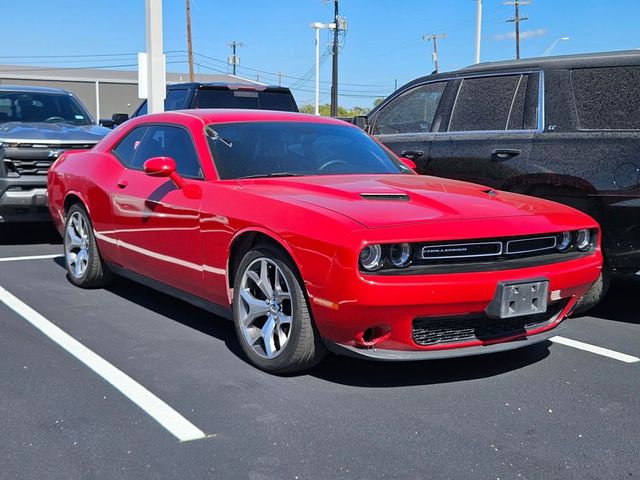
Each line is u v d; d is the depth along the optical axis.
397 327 3.67
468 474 3.07
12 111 9.51
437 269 3.71
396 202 4.08
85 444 3.30
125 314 5.44
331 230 3.68
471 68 6.44
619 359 4.64
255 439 3.36
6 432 3.41
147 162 4.71
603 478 3.06
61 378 4.10
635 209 5.07
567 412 3.75
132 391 3.92
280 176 4.78
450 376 4.24
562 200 5.55
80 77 50.72
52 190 6.63
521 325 4.14
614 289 6.72
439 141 6.41
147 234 5.12
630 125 5.25
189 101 11.07
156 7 10.84
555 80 5.73
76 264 6.25
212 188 4.57
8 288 6.22
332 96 43.72
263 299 4.24
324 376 4.18
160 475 3.03
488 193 4.57
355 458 3.20
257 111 5.58
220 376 4.15
